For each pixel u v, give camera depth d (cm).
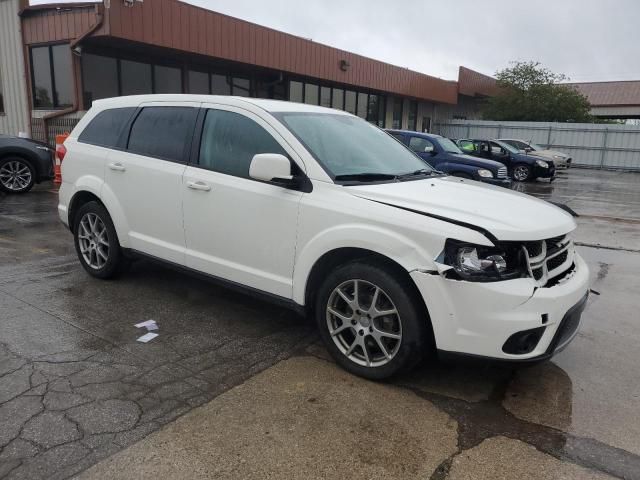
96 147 520
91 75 1462
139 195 474
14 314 439
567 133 3009
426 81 2881
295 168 379
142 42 1403
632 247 805
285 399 327
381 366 345
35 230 749
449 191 385
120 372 351
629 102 4097
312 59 2009
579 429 308
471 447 288
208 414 307
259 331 427
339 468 267
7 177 1056
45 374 344
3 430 284
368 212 339
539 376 371
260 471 262
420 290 317
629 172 2738
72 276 545
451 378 362
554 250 347
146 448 275
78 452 269
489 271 308
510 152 1941
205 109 443
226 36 1639
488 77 3641
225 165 418
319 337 420
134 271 564
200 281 541
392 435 296
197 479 255
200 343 401
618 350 418
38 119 1541
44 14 1444
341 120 466
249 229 397
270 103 432
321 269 371
